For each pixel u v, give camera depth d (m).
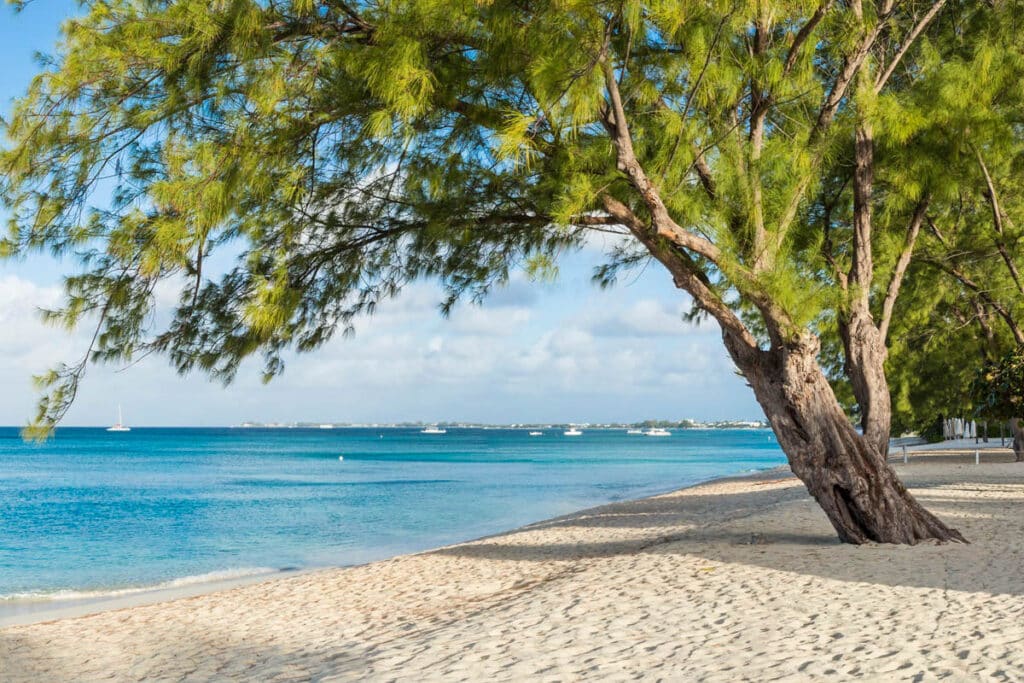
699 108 9.17
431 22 7.42
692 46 8.14
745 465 65.88
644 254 11.54
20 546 23.67
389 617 9.79
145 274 7.76
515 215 10.07
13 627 11.23
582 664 6.22
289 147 8.31
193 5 7.21
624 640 6.93
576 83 7.38
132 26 7.25
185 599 12.86
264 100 7.36
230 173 7.68
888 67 11.83
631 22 7.15
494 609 9.14
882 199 13.19
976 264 17.08
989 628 6.50
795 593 8.27
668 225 9.12
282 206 8.95
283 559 20.08
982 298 18.92
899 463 31.14
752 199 9.27
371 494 39.56
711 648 6.43
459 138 8.78
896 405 31.23
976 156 11.88
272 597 12.22
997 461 29.84
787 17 9.15
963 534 11.46
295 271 9.97
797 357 10.54
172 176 7.54
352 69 7.60
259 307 8.57
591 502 32.53
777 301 9.42
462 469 63.69
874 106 10.12
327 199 9.55
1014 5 11.27
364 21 7.96
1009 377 17.41
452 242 10.17
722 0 7.61
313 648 8.42
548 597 9.30
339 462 78.56
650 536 14.83
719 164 9.13
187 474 60.28
